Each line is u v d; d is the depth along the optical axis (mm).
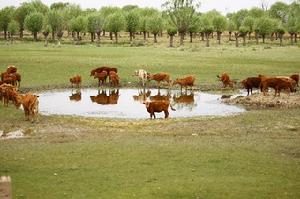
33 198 14102
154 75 40000
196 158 18547
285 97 32844
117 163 17812
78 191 14734
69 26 121688
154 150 19734
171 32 91938
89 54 63812
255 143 21281
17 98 29438
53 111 29703
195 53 67250
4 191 11102
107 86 40812
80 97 35469
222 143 21188
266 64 53188
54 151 19547
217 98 35281
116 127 24938
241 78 44094
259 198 14320
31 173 16516
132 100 34469
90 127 24906
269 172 16875
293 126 25016
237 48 80188
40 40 109688
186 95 36719
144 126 25172
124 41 112312
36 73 45250
